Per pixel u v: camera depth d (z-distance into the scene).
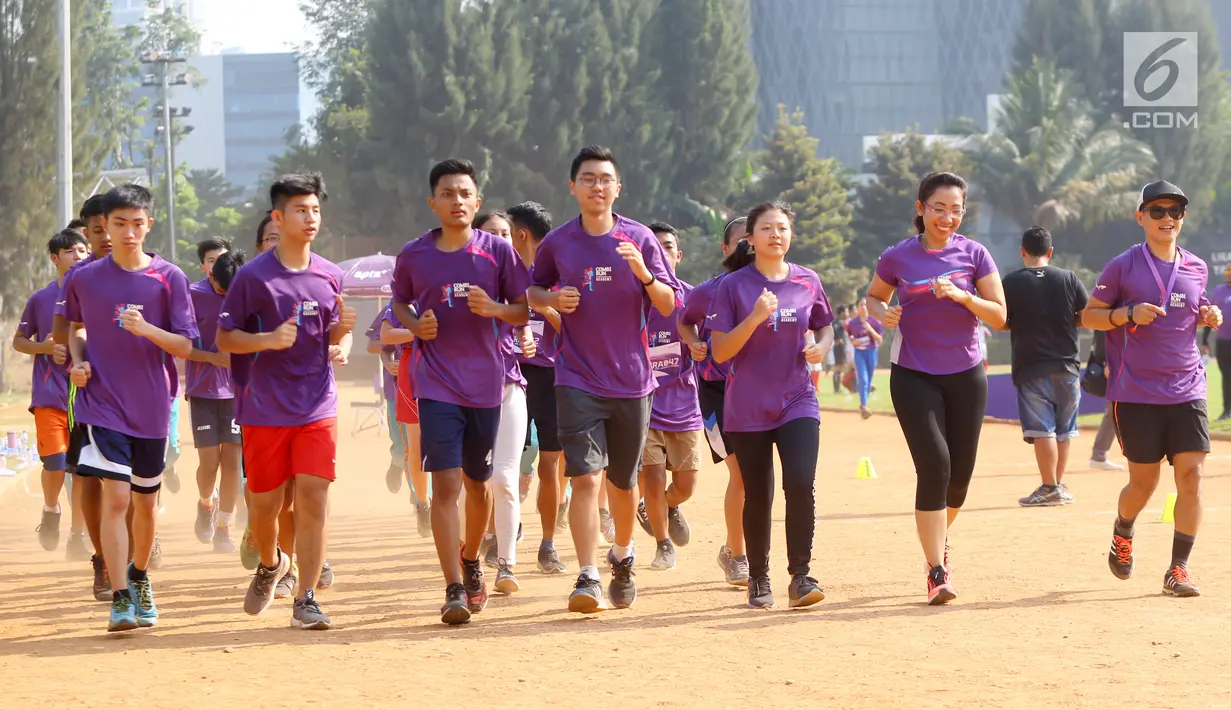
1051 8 80.06
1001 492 13.67
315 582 7.14
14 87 42.12
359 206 62.06
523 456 10.95
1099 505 12.35
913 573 8.62
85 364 7.06
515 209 9.13
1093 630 6.70
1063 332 12.44
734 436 7.58
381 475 18.09
